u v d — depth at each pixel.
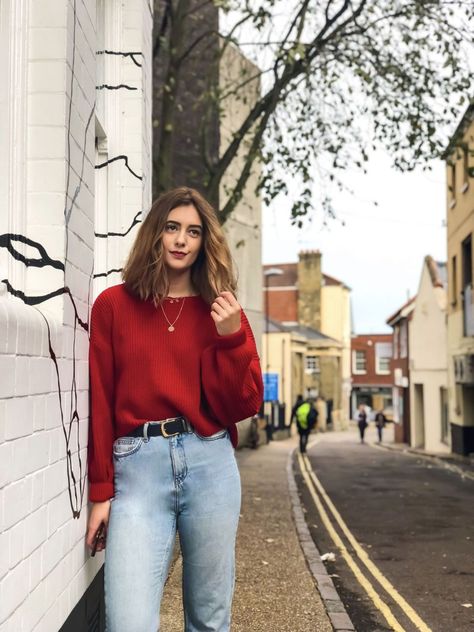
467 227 19.64
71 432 2.65
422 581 6.03
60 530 2.49
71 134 2.68
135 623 2.29
